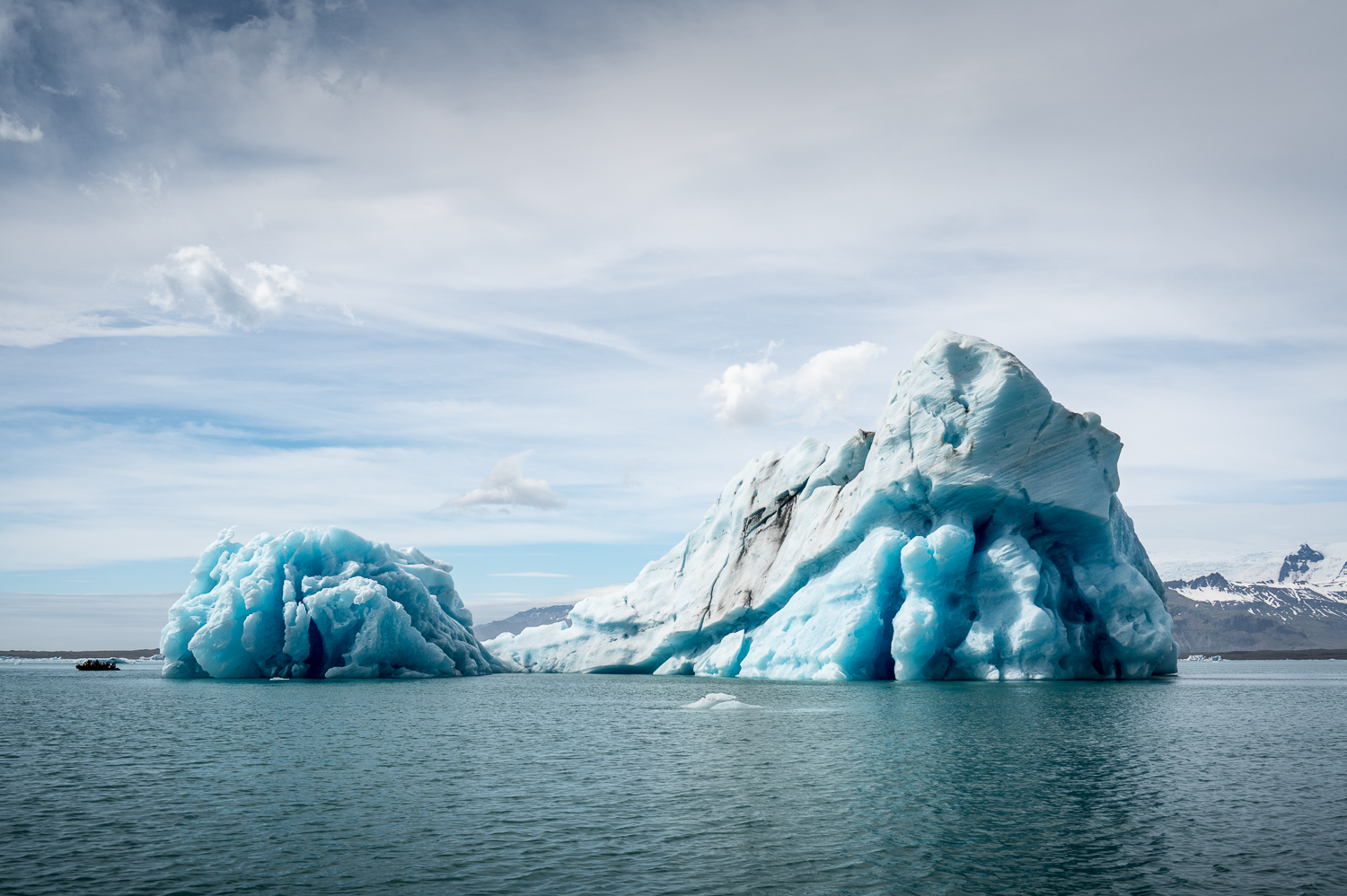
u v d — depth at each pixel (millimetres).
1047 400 53906
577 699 46219
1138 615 54719
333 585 65250
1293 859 14531
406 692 52031
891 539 55125
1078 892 13047
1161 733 29391
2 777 22438
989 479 52188
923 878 13625
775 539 69750
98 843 15812
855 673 54500
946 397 55438
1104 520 53562
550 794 19859
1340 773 22000
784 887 13227
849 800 18891
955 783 20641
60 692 55500
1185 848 15117
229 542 71000
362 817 17656
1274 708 40281
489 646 89375
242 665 64625
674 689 54688
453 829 16656
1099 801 18703
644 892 12984
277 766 24031
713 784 20828
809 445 71938
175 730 32344
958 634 53219
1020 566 52312
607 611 82750
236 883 13500
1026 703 38656
